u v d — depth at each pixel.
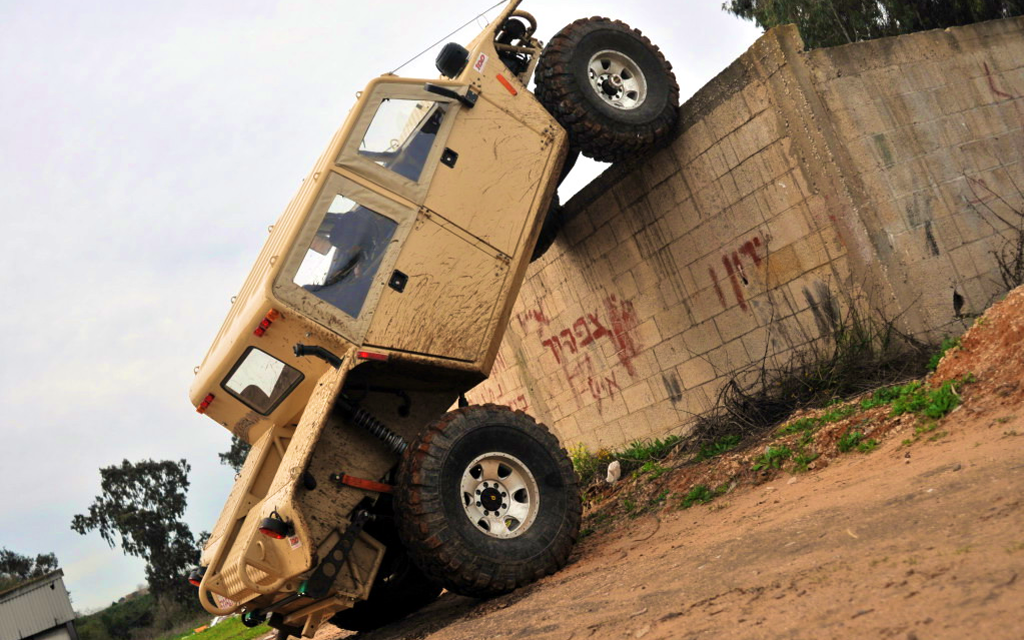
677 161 9.20
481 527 6.62
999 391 5.68
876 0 19.36
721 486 7.20
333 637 9.30
